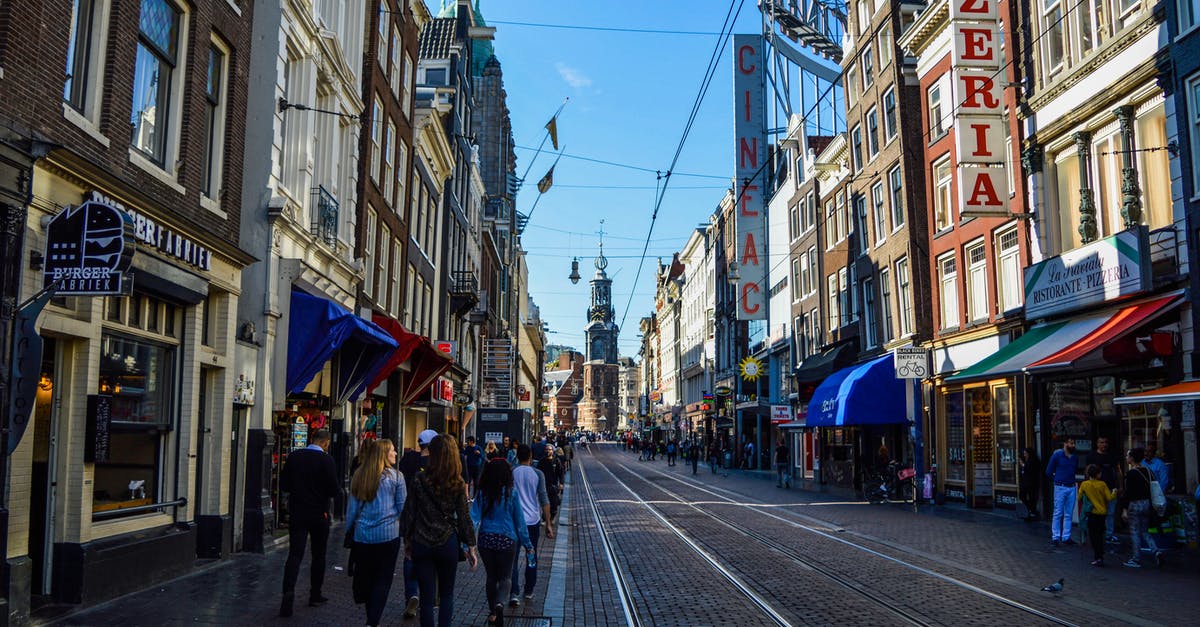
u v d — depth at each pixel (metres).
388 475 7.49
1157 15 15.97
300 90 15.44
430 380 24.55
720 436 60.56
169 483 10.93
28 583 7.61
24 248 7.63
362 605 8.92
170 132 10.91
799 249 40.25
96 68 9.09
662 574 11.66
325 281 16.80
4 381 7.25
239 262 12.53
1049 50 19.92
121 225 7.70
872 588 10.35
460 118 37.31
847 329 33.31
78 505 8.63
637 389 153.38
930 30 25.12
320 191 16.23
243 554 12.53
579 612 9.16
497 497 8.09
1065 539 14.70
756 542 15.13
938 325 25.45
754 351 52.44
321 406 16.58
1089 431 18.33
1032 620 8.48
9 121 7.35
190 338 11.27
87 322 8.80
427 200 29.83
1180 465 15.20
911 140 26.89
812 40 41.06
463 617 8.73
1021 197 20.64
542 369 102.88
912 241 26.44
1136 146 16.92
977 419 23.19
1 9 7.47
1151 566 12.22
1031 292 19.92
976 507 22.92
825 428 35.88
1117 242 16.67
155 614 8.16
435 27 37.19
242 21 13.05
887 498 25.42
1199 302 14.75
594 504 24.61
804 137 39.62
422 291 28.78
